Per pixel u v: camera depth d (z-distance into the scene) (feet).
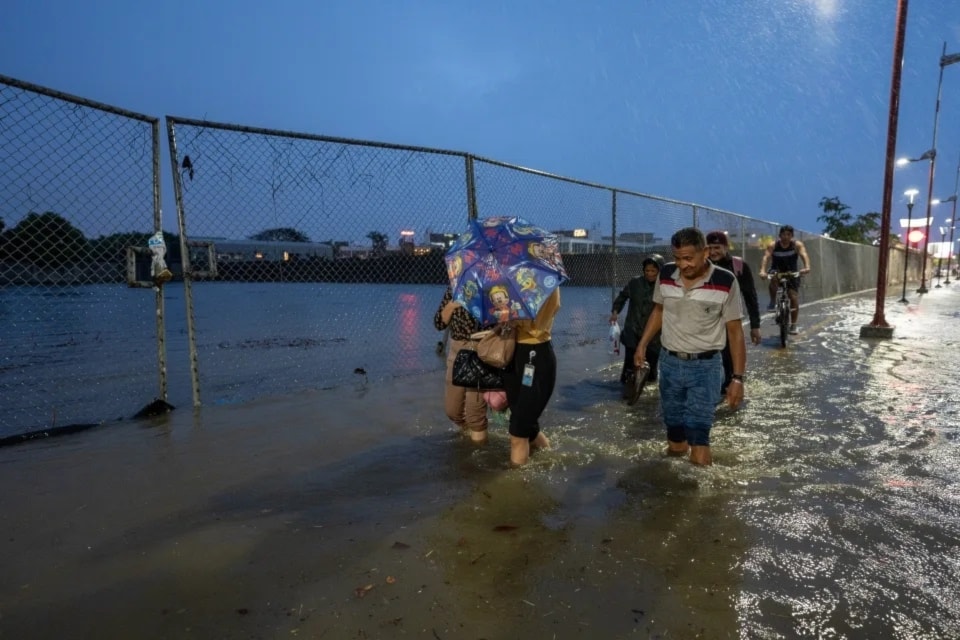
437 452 15.33
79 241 17.35
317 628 8.04
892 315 50.65
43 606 8.55
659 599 8.66
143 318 50.62
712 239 20.18
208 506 11.98
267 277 20.90
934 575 9.22
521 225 14.42
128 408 21.07
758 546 10.16
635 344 22.43
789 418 18.10
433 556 9.96
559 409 19.70
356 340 37.86
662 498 12.25
